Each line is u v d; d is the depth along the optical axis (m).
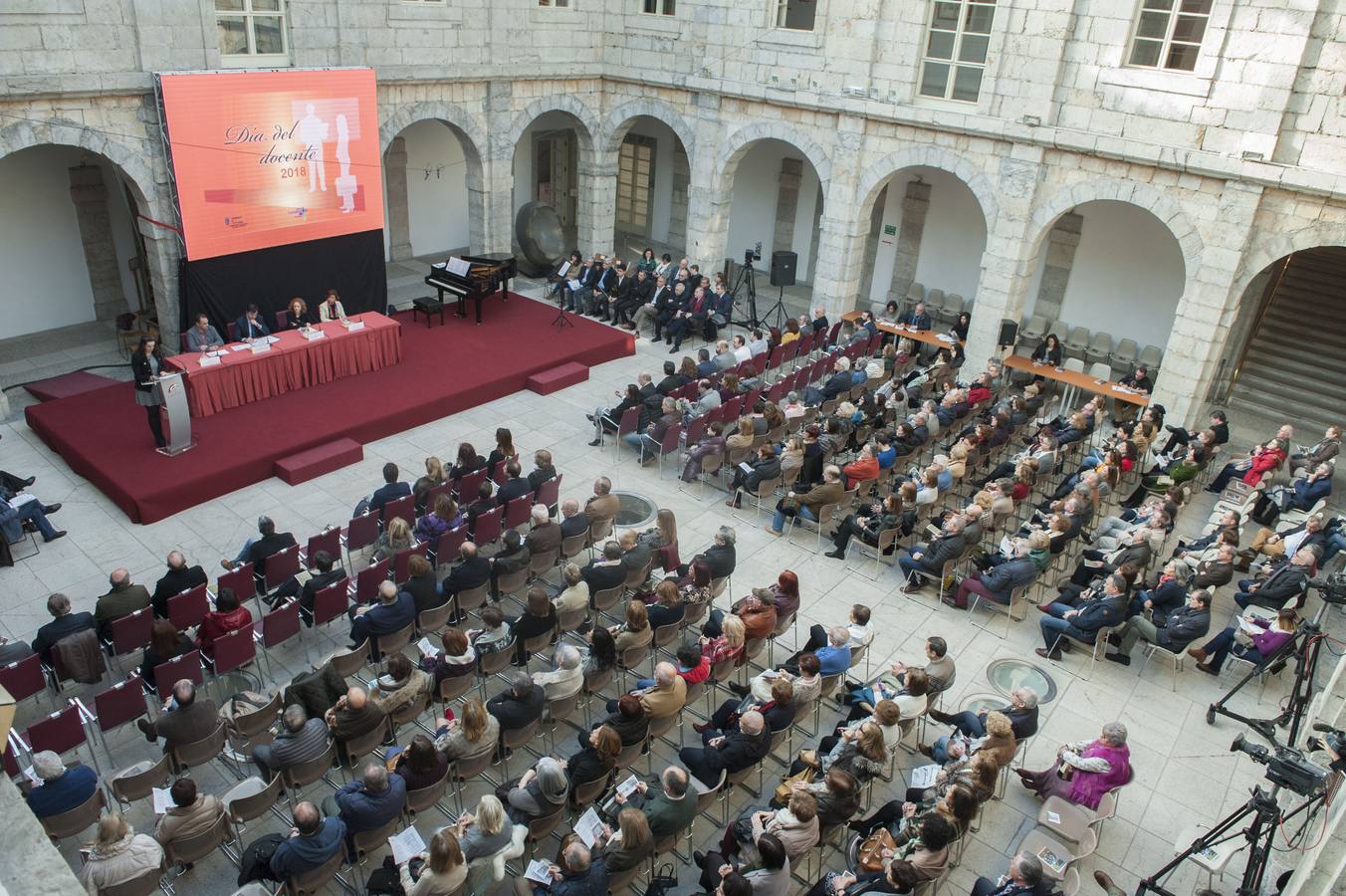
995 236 16.69
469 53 18.41
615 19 20.41
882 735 7.48
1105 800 7.66
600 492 11.13
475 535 10.80
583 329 18.58
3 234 15.83
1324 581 10.02
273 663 9.52
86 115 13.35
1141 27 14.41
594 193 21.84
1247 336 17.33
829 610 10.98
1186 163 14.17
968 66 16.30
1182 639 9.80
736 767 7.53
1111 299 18.95
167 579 9.16
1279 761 6.46
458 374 15.84
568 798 7.38
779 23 18.30
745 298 22.47
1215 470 15.20
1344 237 13.37
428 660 8.67
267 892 6.19
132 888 6.26
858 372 15.63
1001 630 10.85
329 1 15.91
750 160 23.59
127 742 8.50
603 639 8.40
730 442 12.98
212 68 14.55
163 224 14.60
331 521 12.05
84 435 12.95
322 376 14.99
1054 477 14.35
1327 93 13.06
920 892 6.79
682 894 7.36
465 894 6.26
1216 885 7.74
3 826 3.93
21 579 10.56
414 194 22.55
